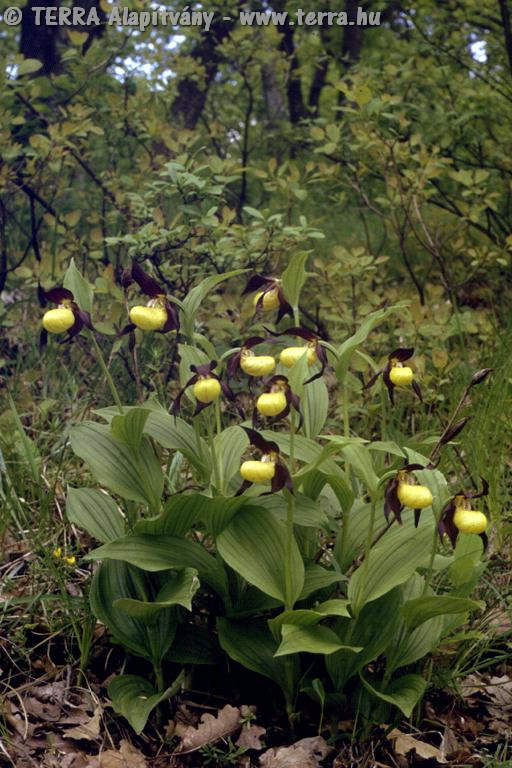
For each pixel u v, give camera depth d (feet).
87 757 7.95
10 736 8.08
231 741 8.30
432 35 20.80
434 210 19.49
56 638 9.44
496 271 20.31
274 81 30.27
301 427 9.41
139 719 7.98
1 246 18.30
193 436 8.93
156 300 7.96
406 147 16.88
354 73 21.07
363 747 8.34
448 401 14.70
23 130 17.83
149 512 8.81
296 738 8.57
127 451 8.78
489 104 19.30
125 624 8.64
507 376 13.50
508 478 12.49
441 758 8.16
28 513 11.34
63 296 8.02
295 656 8.59
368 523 8.92
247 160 23.76
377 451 9.45
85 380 15.53
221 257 14.71
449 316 14.37
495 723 8.84
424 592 7.95
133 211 16.47
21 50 21.24
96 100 18.81
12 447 12.11
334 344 15.11
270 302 8.35
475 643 9.23
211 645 8.93
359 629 8.38
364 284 15.43
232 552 8.03
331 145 16.44
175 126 22.25
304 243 22.57
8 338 17.10
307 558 8.98
